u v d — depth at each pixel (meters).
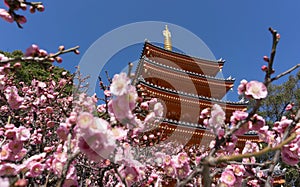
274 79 2.02
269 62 1.98
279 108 24.09
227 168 2.76
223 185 2.61
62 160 2.26
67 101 5.27
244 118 2.22
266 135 2.61
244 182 2.77
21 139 2.64
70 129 2.12
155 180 3.58
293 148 2.21
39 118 5.68
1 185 1.57
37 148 4.15
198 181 2.78
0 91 3.72
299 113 2.31
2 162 2.48
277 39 1.92
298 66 2.00
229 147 2.45
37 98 5.41
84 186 4.43
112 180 4.50
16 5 2.40
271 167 2.37
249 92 2.03
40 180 3.05
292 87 24.62
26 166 2.38
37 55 2.27
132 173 2.21
